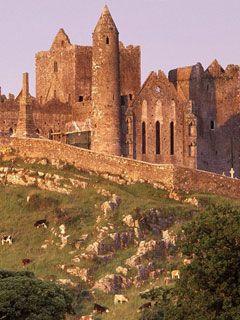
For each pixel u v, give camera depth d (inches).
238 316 7480.3
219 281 7751.0
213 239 7795.3
